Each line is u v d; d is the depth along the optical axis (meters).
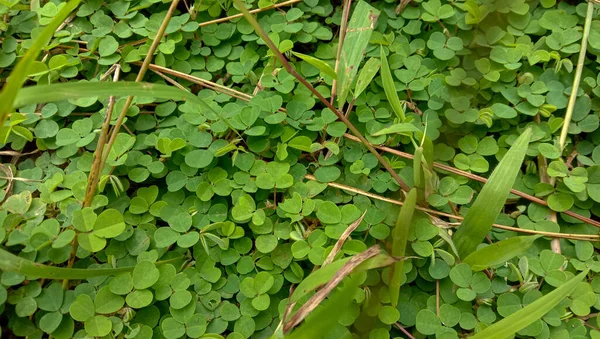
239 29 0.45
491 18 0.45
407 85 0.43
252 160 0.41
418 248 0.38
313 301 0.34
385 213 0.40
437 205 0.40
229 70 0.44
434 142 0.43
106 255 0.39
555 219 0.40
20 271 0.34
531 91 0.43
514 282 0.39
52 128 0.42
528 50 0.44
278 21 0.46
